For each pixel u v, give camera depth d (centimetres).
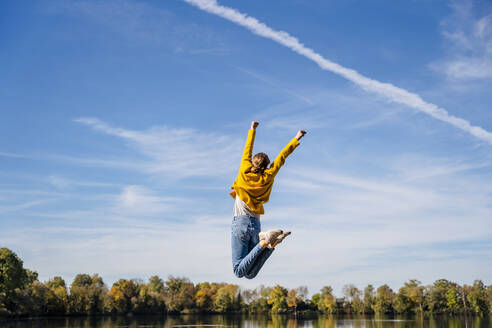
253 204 718
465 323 11544
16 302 9812
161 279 18075
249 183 714
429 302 16775
